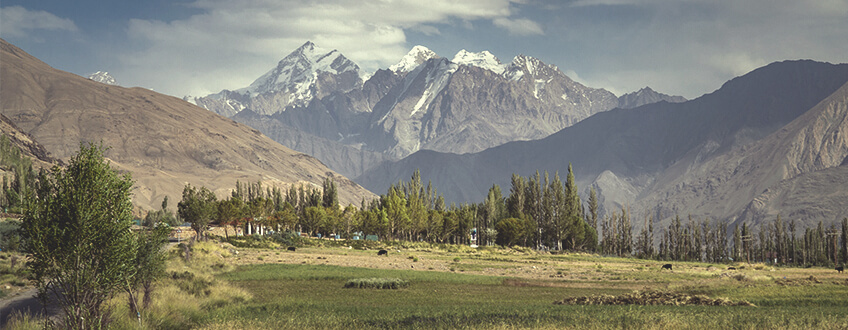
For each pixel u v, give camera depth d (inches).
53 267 801.6
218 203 4928.6
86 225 802.2
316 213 6314.0
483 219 7234.3
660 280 2992.1
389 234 6505.9
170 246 3265.3
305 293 2054.6
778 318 1282.0
